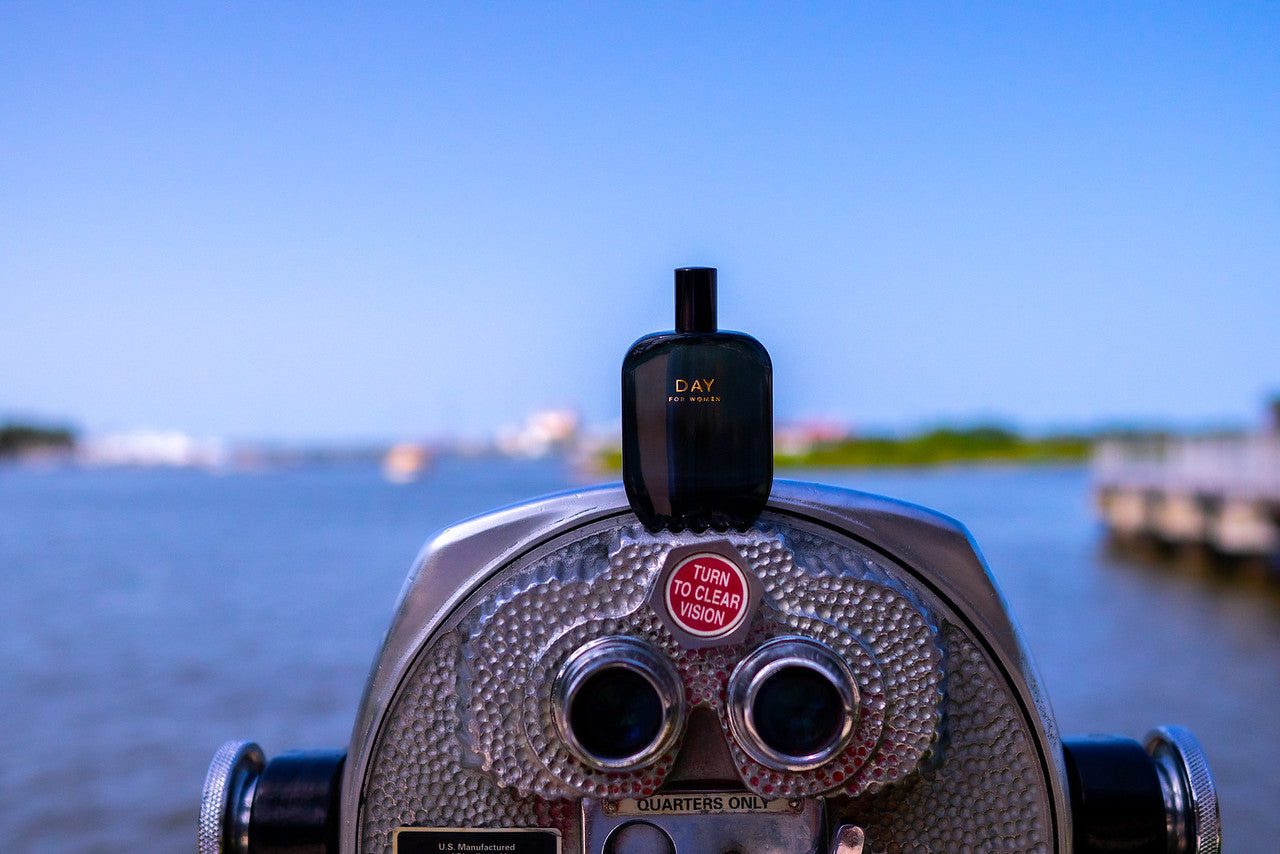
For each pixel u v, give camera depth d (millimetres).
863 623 1177
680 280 1208
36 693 10648
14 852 6176
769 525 1215
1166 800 1317
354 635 14148
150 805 6996
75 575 21469
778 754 1137
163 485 83750
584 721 1157
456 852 1232
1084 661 11492
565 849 1225
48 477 110875
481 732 1186
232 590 18953
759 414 1193
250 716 9664
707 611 1172
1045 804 1225
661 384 1191
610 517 1235
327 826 1310
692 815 1207
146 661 12367
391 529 33781
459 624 1236
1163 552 22938
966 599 1229
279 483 86188
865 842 1219
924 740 1170
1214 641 12578
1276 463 17594
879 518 1235
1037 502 42812
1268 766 7242
